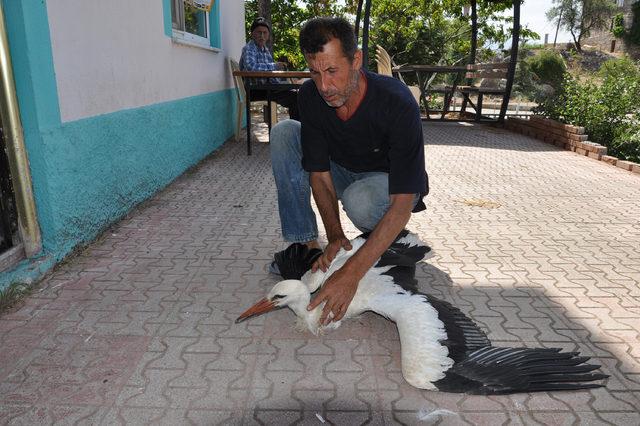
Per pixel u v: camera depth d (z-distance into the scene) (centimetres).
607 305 336
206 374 264
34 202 375
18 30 345
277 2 2045
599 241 457
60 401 244
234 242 446
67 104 402
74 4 412
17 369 267
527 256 420
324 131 309
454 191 629
